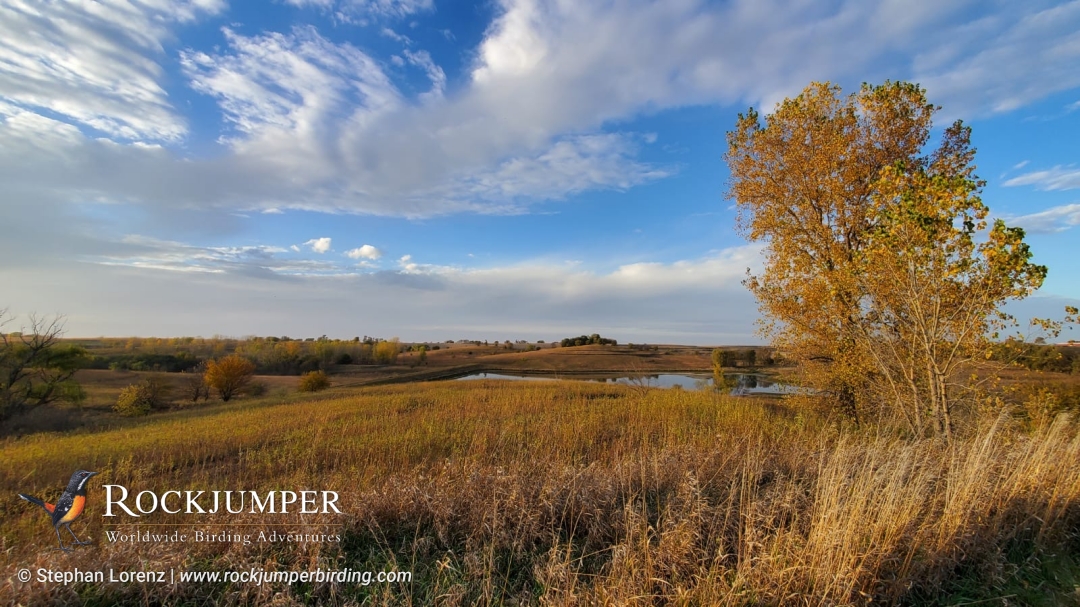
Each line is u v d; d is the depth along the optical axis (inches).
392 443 402.0
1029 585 162.6
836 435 397.4
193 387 1680.6
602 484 223.3
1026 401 371.9
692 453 278.8
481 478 225.1
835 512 164.1
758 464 252.7
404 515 202.1
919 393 402.9
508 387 1071.0
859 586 146.5
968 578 166.4
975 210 308.7
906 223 327.9
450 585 155.5
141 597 147.2
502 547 181.9
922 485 202.1
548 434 431.2
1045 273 284.7
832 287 466.6
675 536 167.0
